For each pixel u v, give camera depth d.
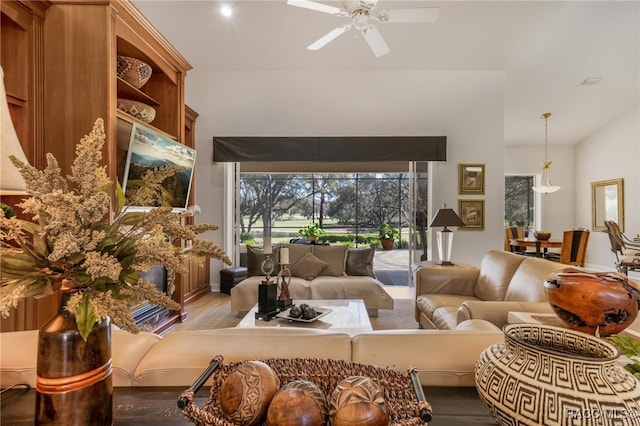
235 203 5.12
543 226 7.63
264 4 3.69
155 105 3.17
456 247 4.87
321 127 4.91
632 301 0.80
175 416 0.79
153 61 2.81
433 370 0.94
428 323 2.93
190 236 0.78
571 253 5.64
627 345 0.81
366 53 4.50
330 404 0.66
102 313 0.63
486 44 4.29
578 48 4.31
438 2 3.62
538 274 2.38
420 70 4.86
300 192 7.97
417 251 5.03
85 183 0.65
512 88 5.25
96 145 0.68
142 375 0.92
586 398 0.61
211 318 3.77
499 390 0.70
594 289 0.81
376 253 8.20
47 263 0.68
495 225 4.87
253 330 1.13
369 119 4.90
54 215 0.61
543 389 0.64
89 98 2.19
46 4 2.17
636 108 5.91
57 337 0.68
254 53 4.51
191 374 0.93
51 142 2.17
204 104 4.91
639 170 5.91
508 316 1.92
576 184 7.53
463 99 4.86
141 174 2.46
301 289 3.75
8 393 0.87
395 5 3.66
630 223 6.12
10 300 0.61
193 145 4.77
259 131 4.91
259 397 0.69
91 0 2.18
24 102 2.10
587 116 6.24
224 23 3.96
